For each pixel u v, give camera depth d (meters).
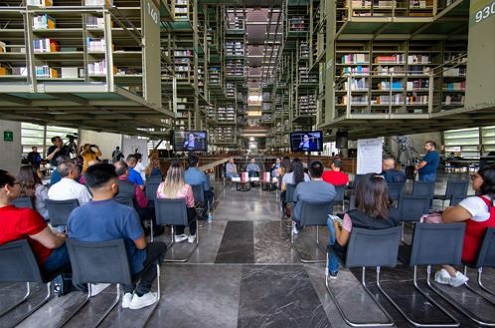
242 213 4.88
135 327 1.77
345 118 5.38
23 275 1.61
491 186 1.87
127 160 4.15
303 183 2.92
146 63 4.00
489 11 3.59
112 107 4.18
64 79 4.56
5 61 5.00
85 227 1.60
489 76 3.60
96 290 2.16
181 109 10.38
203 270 2.60
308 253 3.00
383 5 6.34
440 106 6.78
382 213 1.85
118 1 4.80
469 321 1.84
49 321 1.82
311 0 10.32
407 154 12.34
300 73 12.61
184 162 6.28
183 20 8.12
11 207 1.61
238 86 17.89
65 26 4.92
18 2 5.32
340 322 1.83
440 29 6.46
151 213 3.25
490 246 1.81
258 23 16.75
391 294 2.16
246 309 1.98
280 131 20.17
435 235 1.81
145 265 1.81
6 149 7.45
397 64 7.02
